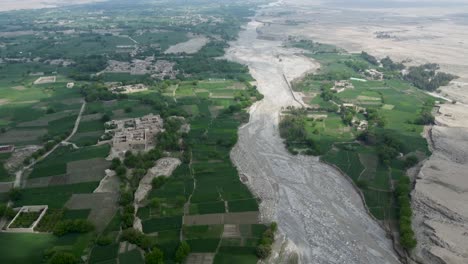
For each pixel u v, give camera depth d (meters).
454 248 134.50
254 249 140.38
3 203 159.88
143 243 137.00
